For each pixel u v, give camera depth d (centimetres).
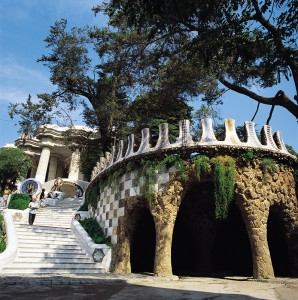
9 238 1620
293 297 854
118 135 3142
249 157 1504
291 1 1123
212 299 825
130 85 2561
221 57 1291
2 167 4384
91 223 2012
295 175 1656
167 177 1562
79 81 3353
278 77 1402
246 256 1912
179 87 2248
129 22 1220
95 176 2297
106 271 1614
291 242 1547
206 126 1591
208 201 1816
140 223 1962
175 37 1931
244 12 1224
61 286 1005
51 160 6144
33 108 3198
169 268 1409
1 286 939
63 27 3241
